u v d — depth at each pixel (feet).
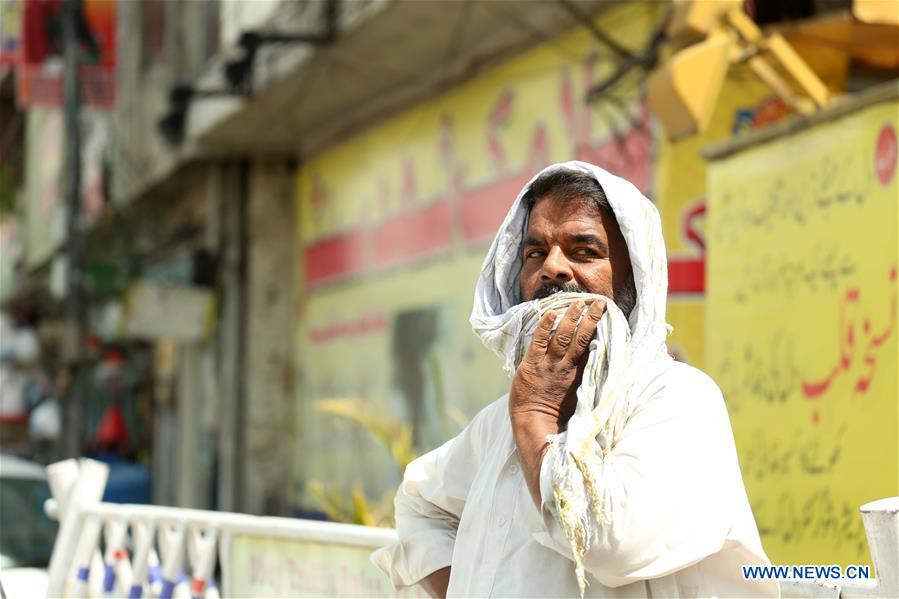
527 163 34.35
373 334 43.75
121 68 63.62
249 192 52.31
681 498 7.29
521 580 7.79
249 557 13.80
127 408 74.49
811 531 17.31
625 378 7.64
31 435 72.28
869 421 16.35
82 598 16.46
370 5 35.19
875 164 16.62
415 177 40.86
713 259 20.52
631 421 7.62
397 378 41.78
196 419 58.95
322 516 46.98
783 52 21.65
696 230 27.43
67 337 46.47
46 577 22.35
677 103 21.30
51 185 79.20
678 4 21.77
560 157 32.81
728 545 7.71
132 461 71.20
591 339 7.83
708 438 7.59
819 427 17.44
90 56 55.21
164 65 56.65
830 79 23.43
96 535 16.62
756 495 18.70
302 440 50.11
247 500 51.26
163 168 55.83
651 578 7.54
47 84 55.11
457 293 37.91
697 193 27.48
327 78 41.39
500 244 8.82
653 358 7.95
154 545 16.99
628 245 8.08
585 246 8.28
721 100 27.20
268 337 51.75
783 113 26.94
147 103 59.06
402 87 41.39
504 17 33.78
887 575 8.04
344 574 12.64
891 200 16.24
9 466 29.89
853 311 16.93
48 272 80.79
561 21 32.55
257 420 51.37
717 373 20.13
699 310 27.22
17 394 80.23
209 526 14.34
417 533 9.48
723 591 7.88
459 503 9.32
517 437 7.63
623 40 30.32
